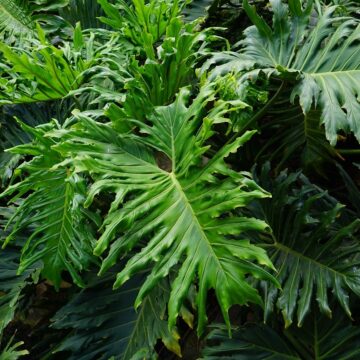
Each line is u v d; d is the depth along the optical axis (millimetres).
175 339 1632
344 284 1464
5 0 2535
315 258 1550
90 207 1782
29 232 1955
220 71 1577
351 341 1534
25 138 2303
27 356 1928
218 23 2504
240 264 1177
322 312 1438
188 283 1182
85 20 2609
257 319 1649
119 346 1680
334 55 1629
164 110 1485
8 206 2246
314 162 2096
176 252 1229
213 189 1276
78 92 1623
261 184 1719
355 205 1790
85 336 1693
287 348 1553
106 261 1235
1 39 2455
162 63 1629
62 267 1680
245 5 1742
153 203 1294
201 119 1392
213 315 2037
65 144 1338
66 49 1789
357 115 1462
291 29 1751
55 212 1643
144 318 1709
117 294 1758
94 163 1307
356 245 1610
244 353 1522
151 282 1201
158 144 1437
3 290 1871
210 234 1222
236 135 1731
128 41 1909
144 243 1870
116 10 1942
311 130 1987
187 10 2531
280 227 1636
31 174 1576
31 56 1913
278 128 2148
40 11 2637
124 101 1489
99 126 1413
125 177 1327
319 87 1550
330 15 1726
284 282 1536
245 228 1208
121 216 1251
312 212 1736
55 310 2070
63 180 1612
